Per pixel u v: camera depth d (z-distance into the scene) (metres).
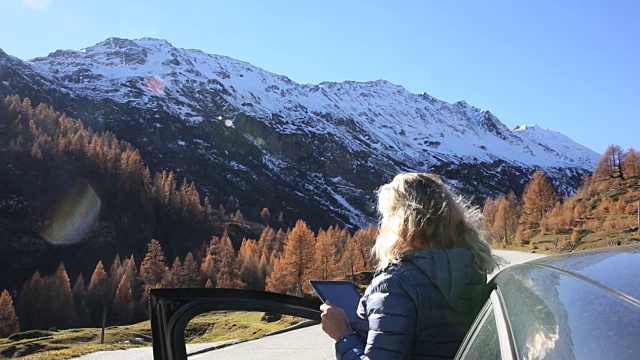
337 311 2.68
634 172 119.62
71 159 158.38
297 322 15.87
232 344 13.21
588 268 1.69
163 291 2.92
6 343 28.38
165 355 2.79
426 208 2.54
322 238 84.12
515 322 1.59
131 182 162.62
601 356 1.14
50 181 149.50
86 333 30.52
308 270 61.22
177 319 2.88
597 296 1.41
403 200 2.62
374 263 2.77
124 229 150.12
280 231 134.88
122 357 15.12
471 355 1.82
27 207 140.12
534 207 104.94
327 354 10.73
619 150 125.00
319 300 3.27
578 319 1.33
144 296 94.69
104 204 150.62
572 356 1.21
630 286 1.40
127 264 109.31
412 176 2.69
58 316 91.94
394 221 2.61
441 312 2.33
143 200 161.00
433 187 2.61
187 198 177.62
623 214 90.44
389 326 2.29
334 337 2.61
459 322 2.36
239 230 177.50
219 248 108.06
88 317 94.75
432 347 2.32
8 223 135.12
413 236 2.57
